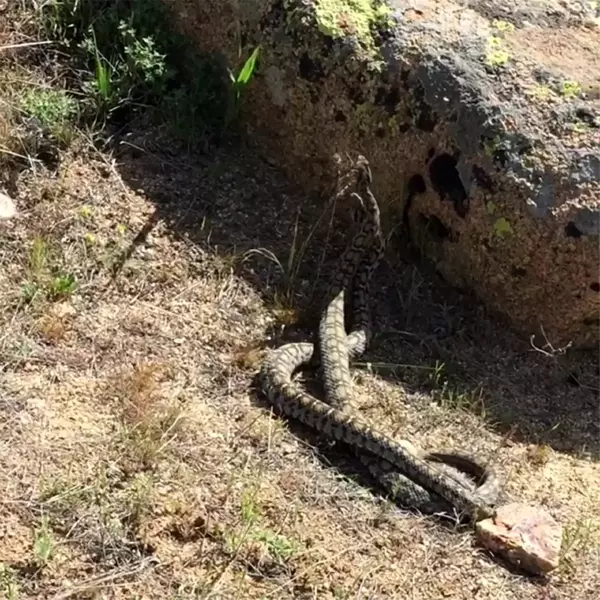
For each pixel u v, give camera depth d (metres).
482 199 2.03
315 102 2.17
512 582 1.62
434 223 2.14
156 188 2.14
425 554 1.62
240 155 2.28
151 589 1.44
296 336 1.99
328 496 1.68
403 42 2.10
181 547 1.52
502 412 1.96
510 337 2.11
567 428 1.97
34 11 2.33
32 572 1.42
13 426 1.62
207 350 1.89
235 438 1.72
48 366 1.75
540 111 2.03
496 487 1.74
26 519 1.48
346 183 2.12
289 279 2.06
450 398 1.94
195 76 2.28
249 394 1.83
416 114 2.08
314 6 2.14
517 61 2.09
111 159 2.16
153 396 1.74
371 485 1.74
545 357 2.09
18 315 1.82
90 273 1.94
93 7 2.33
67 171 2.10
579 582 1.65
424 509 1.70
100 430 1.65
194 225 2.10
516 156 2.00
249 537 1.54
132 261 1.99
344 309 2.06
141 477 1.59
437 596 1.56
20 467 1.55
